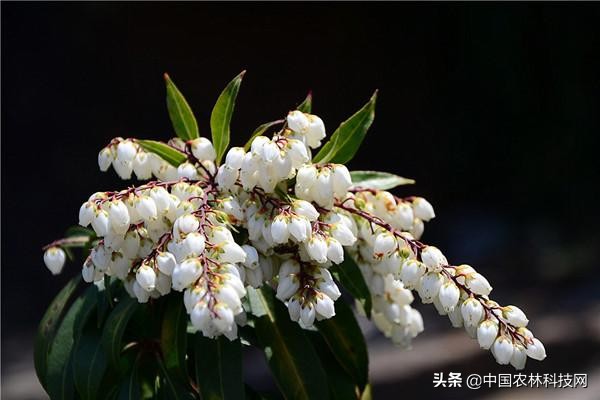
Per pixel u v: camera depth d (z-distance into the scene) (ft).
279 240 5.54
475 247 31.35
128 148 6.28
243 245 5.83
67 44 34.58
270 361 6.32
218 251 5.30
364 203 6.33
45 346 7.11
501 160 35.65
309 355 6.35
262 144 5.60
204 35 36.55
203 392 6.03
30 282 30.68
